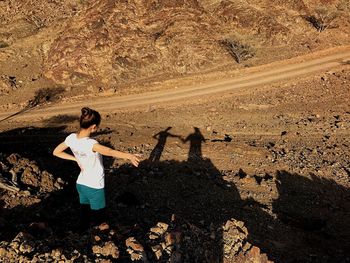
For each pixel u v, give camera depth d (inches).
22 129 1537.9
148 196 859.4
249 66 1857.8
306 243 776.3
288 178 1014.4
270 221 829.2
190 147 1197.1
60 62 1931.6
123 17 2007.9
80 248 387.9
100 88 1815.9
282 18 2057.1
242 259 448.5
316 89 1635.1
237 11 2076.8
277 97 1603.1
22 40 2119.8
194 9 2069.4
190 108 1590.8
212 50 1914.4
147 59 1894.7
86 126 345.4
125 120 1530.5
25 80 1908.2
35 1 2315.5
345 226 846.5
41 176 698.2
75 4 2313.0
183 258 427.2
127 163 1039.6
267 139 1280.8
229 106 1568.7
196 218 793.6
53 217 569.9
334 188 980.6
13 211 580.1
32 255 359.6
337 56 1871.3
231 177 999.0
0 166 690.2
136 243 402.6
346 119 1376.7
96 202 389.7
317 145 1210.0
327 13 2101.4
